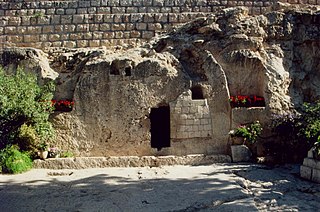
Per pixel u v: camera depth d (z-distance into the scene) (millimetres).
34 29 15102
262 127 11773
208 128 12055
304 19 12805
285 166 10445
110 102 12203
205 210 6547
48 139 11922
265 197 7285
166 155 11969
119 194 7590
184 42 12898
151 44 13156
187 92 12164
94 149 12070
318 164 8414
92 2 15320
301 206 6723
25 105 11023
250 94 12414
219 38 12750
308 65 12695
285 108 11875
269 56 12422
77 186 8398
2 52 13398
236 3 15414
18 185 8523
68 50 14203
